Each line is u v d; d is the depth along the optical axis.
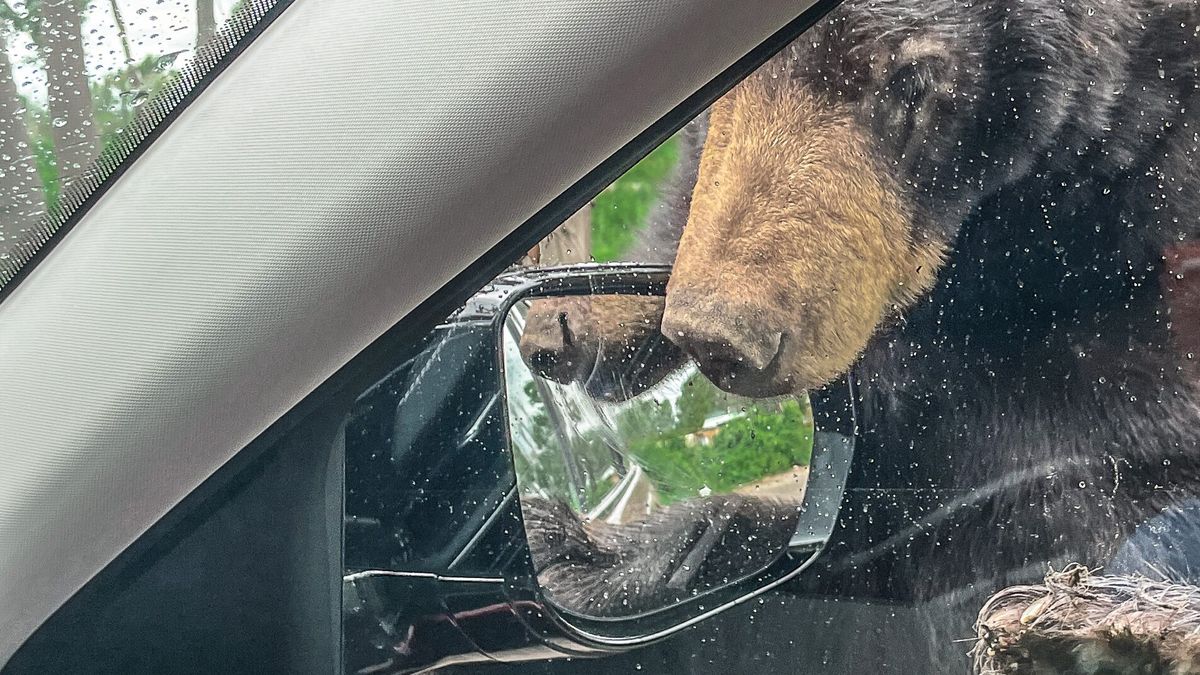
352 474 0.52
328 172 0.43
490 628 0.56
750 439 0.65
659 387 0.63
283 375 0.45
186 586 0.46
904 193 0.67
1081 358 0.67
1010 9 0.68
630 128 0.44
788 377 0.65
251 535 0.47
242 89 0.44
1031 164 0.68
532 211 0.45
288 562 0.47
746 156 0.65
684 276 0.64
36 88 0.47
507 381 0.58
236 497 0.46
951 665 0.65
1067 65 0.69
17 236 0.47
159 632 0.46
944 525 0.66
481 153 0.43
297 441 0.47
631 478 0.62
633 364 0.62
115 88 0.46
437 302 0.46
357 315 0.45
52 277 0.46
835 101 0.66
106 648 0.46
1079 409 0.68
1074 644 0.67
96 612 0.46
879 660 0.64
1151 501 0.67
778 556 0.63
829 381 0.66
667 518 0.63
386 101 0.43
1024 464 0.67
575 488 0.60
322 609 0.47
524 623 0.56
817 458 0.65
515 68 0.42
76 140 0.47
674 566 0.62
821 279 0.64
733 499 0.64
